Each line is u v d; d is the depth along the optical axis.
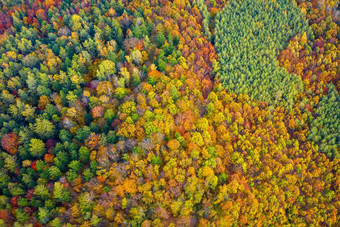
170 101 82.81
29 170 69.00
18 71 97.50
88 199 62.56
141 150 71.44
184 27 110.50
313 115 99.44
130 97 82.56
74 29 108.00
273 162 81.19
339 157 87.69
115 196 64.62
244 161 80.06
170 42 99.81
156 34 106.62
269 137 88.69
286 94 100.56
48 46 103.06
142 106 79.06
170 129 77.38
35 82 89.00
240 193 71.81
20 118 84.00
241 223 68.31
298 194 78.44
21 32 108.75
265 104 97.88
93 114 79.94
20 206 63.69
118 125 74.56
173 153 71.94
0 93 89.06
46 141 77.69
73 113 79.50
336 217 79.19
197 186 69.06
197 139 75.62
